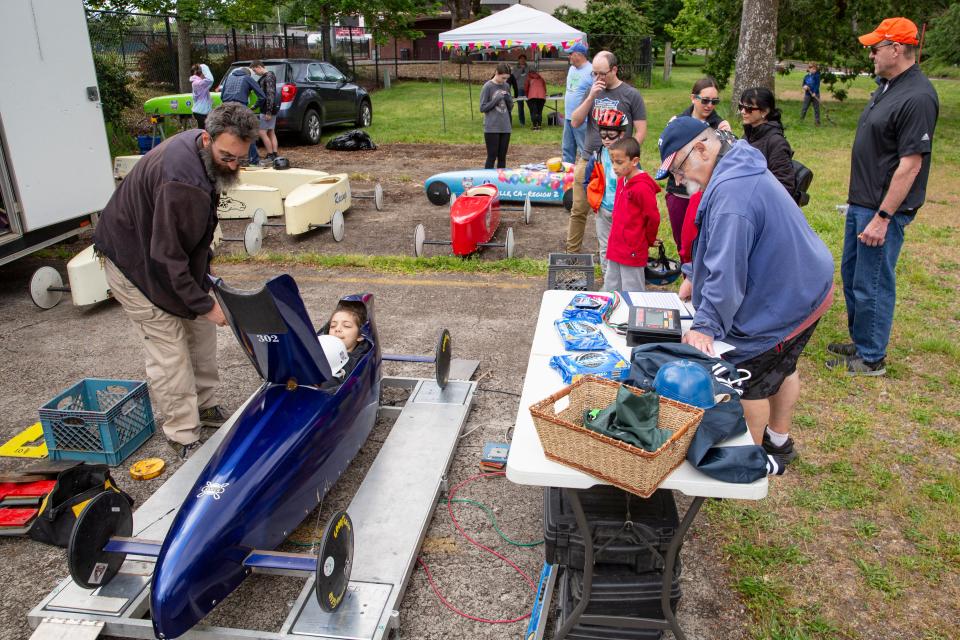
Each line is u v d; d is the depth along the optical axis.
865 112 4.90
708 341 2.93
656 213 5.01
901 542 3.57
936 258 8.03
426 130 18.16
